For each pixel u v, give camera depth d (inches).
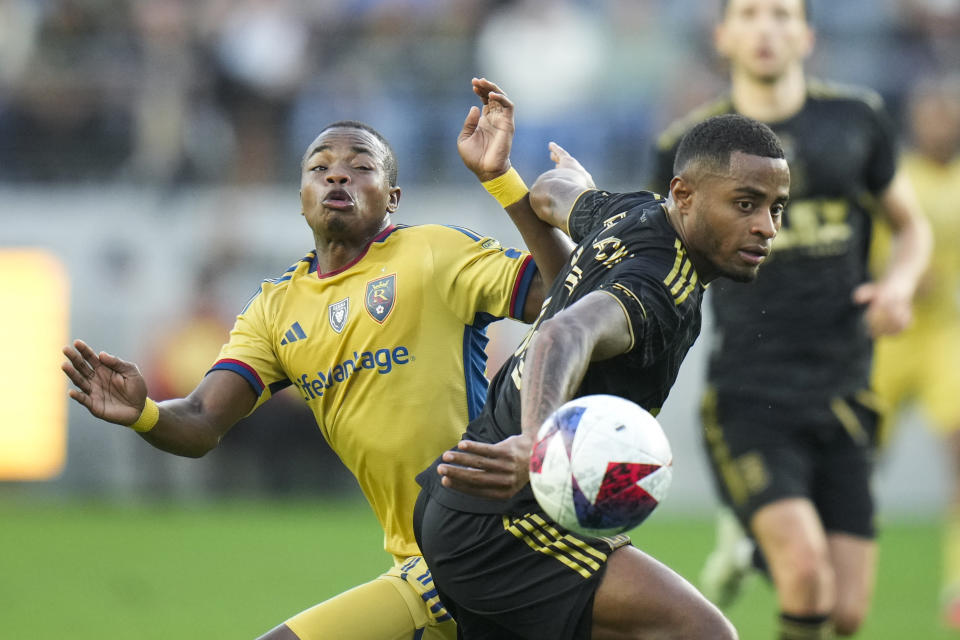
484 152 714.2
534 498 600.7
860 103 969.5
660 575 588.4
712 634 577.0
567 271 616.1
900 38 2396.7
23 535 1784.0
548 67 2335.1
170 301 2171.5
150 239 2207.2
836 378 947.3
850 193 960.3
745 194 565.6
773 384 941.8
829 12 2406.5
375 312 698.2
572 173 711.7
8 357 2118.6
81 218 2199.8
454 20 2412.6
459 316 705.0
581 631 596.4
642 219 596.7
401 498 710.5
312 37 2412.6
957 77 2352.4
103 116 2343.8
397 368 697.6
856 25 2402.8
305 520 1935.3
